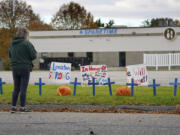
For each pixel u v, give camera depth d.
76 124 11.45
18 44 12.67
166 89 16.42
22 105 12.84
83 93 15.52
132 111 13.18
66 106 13.63
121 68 48.69
